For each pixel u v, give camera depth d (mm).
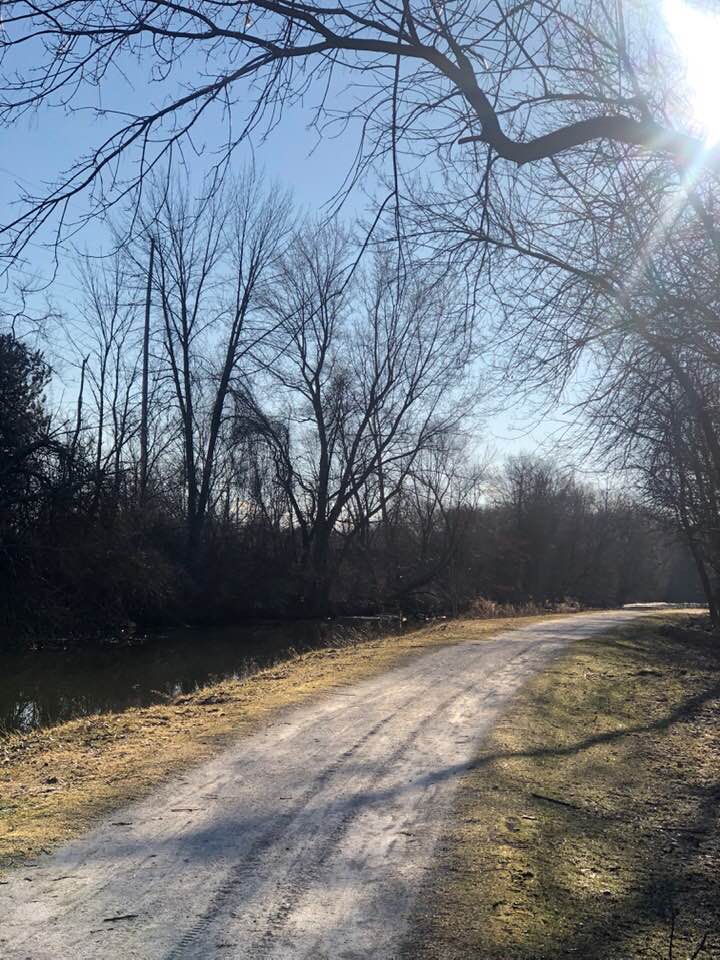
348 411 39125
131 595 29812
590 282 6570
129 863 5730
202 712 11539
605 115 5910
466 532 47281
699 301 6016
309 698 12516
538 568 61031
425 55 5168
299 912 4992
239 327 35094
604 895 5539
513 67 5512
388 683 14133
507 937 4734
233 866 5723
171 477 35938
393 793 7562
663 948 4793
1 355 24547
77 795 7324
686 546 28609
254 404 36812
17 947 4434
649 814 7543
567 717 11820
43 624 26578
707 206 6000
